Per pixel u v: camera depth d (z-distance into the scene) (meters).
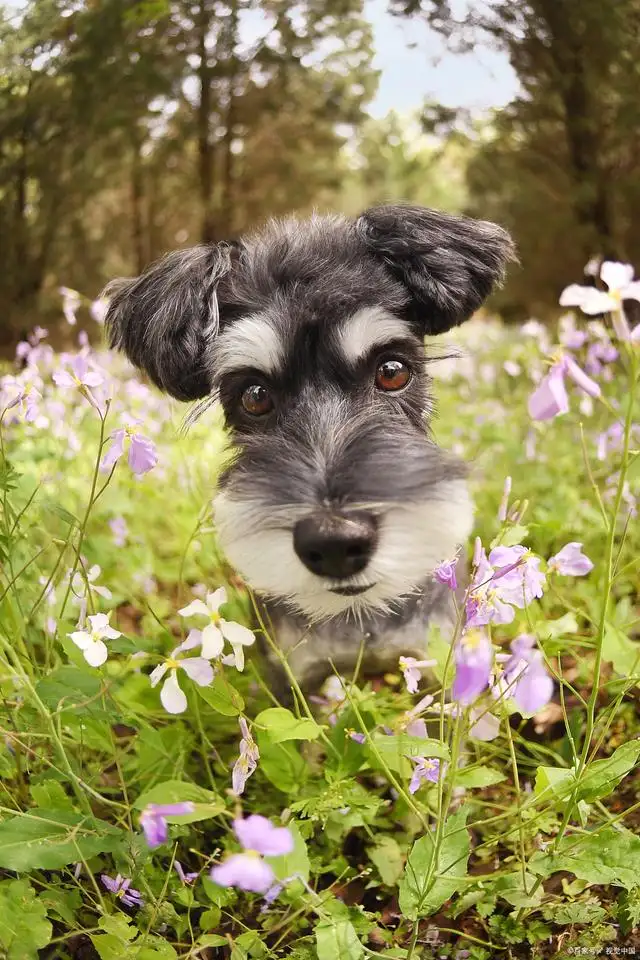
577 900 0.32
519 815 0.32
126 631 0.52
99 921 0.29
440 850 0.29
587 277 1.28
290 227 0.48
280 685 0.42
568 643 0.39
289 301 0.42
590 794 0.29
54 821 0.29
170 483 0.68
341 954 0.27
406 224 0.45
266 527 0.36
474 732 0.32
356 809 0.33
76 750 0.37
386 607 0.37
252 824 0.22
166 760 0.36
